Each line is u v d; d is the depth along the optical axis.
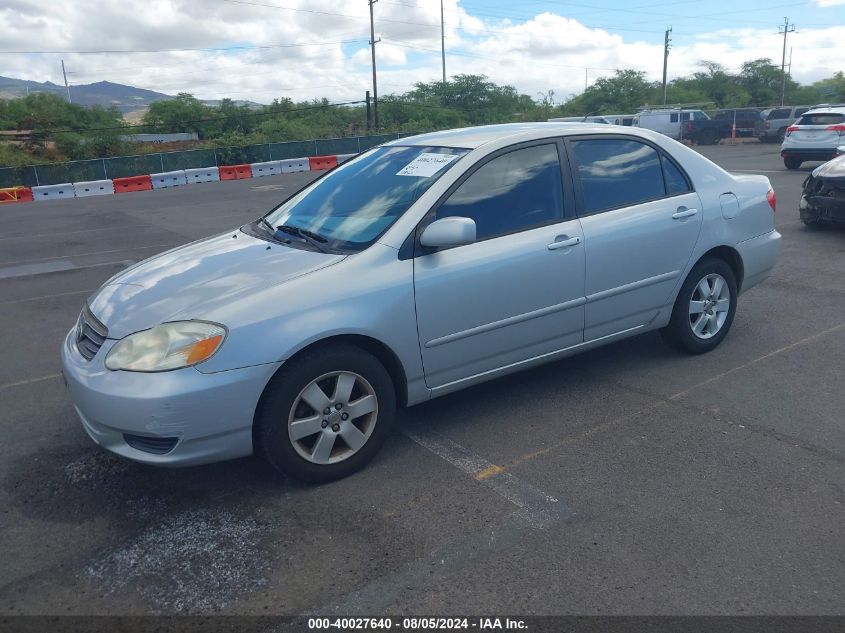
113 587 3.01
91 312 3.84
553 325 4.42
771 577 2.92
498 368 4.30
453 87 63.22
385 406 3.85
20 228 15.07
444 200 4.02
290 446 3.59
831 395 4.62
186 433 3.33
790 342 5.60
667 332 5.24
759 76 68.12
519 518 3.39
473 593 2.89
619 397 4.71
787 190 14.28
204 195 20.83
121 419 3.34
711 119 33.56
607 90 62.78
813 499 3.46
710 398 4.64
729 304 5.39
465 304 4.00
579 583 2.93
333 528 3.37
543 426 4.34
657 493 3.56
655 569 2.99
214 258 4.10
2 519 3.54
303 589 2.96
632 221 4.66
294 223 4.43
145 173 31.64
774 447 3.98
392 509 3.51
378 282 3.73
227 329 3.37
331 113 57.91
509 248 4.14
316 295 3.57
